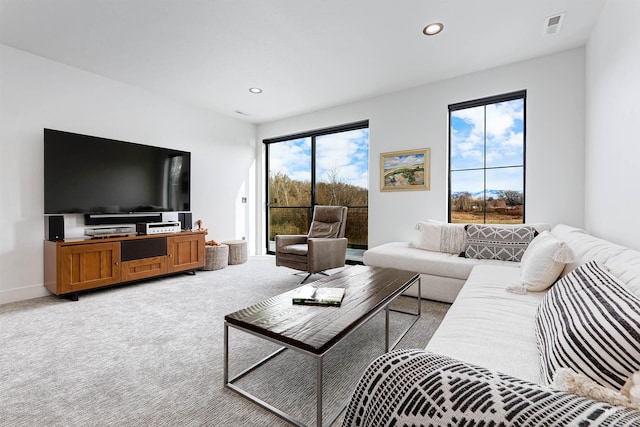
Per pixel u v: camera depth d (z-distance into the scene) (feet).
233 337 6.62
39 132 9.62
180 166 13.24
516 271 7.22
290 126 16.10
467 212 11.44
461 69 10.62
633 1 5.48
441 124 11.59
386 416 2.10
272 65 10.29
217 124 15.31
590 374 2.27
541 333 3.37
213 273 12.82
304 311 4.86
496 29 8.23
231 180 16.05
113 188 11.04
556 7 7.30
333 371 5.29
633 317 2.23
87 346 6.15
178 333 6.81
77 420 4.05
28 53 9.39
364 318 4.72
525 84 10.02
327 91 12.60
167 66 10.36
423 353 2.47
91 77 10.80
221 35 8.50
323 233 12.87
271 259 16.08
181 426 3.96
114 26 8.05
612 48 6.57
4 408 4.26
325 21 7.86
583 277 3.64
